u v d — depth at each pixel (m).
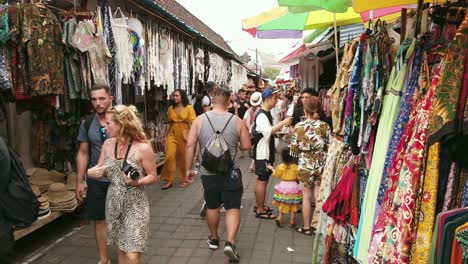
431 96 2.02
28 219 3.30
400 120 2.38
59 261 4.30
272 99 5.50
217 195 4.36
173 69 8.39
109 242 3.34
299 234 5.07
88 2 5.66
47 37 4.05
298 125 4.95
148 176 3.35
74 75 4.49
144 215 3.33
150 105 9.35
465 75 1.81
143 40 6.36
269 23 5.80
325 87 9.77
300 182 4.96
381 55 2.83
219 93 4.34
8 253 3.11
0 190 3.05
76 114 5.10
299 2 3.89
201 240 4.90
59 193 4.84
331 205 3.21
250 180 8.34
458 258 1.68
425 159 2.01
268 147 5.58
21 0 4.25
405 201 2.06
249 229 5.27
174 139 7.63
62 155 5.59
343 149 3.46
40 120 5.45
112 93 5.21
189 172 4.46
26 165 5.48
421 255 1.98
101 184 3.70
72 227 5.34
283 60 10.77
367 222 2.64
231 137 4.23
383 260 2.21
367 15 5.00
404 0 3.33
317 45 8.23
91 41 4.55
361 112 2.96
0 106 4.02
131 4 6.64
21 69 3.96
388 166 2.42
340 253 3.35
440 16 2.21
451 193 1.92
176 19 7.04
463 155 1.84
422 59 2.29
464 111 1.80
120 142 3.32
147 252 4.53
